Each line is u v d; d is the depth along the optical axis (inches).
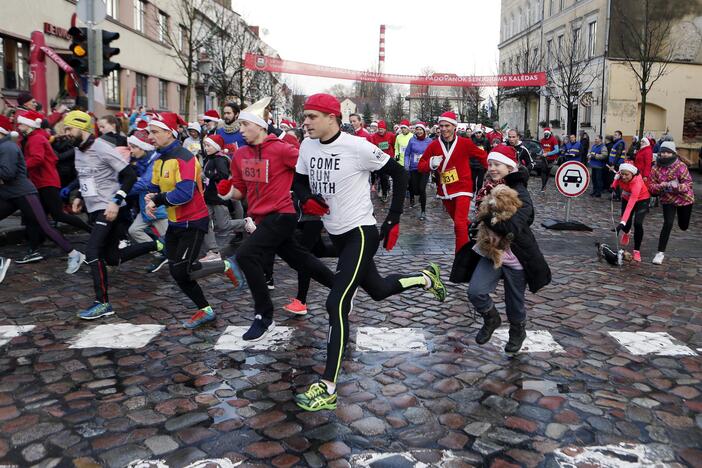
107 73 399.9
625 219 314.5
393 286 177.0
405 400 150.3
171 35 1269.7
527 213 165.6
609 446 128.8
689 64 1222.3
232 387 157.6
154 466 119.7
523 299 177.0
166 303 235.1
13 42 717.3
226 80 1123.3
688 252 355.3
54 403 147.5
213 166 313.0
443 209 545.0
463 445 128.9
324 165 155.9
